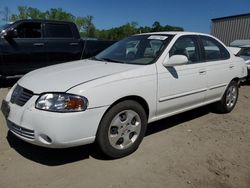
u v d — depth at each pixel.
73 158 3.79
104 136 3.55
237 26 22.45
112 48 5.06
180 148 4.22
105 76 3.61
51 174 3.41
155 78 4.05
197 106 5.05
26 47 8.05
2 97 6.82
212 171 3.61
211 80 5.16
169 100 4.34
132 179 3.36
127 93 3.68
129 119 3.81
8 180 3.26
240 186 3.33
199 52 5.00
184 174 3.51
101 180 3.32
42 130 3.25
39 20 8.38
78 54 9.09
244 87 9.81
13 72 7.99
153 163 3.74
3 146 4.05
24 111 3.40
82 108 3.28
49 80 3.56
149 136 4.61
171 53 4.43
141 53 4.50
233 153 4.14
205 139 4.60
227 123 5.42
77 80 3.48
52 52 8.55
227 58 5.69
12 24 7.91
